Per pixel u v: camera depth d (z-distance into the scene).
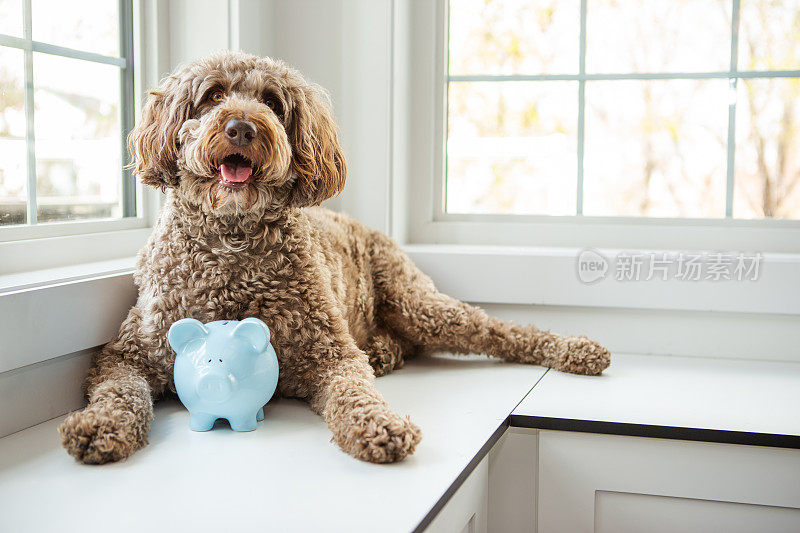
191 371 1.24
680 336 1.87
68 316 1.31
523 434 1.49
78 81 1.61
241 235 1.32
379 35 1.95
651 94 2.00
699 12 1.96
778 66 1.93
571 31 2.03
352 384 1.25
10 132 1.44
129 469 1.10
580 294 1.87
